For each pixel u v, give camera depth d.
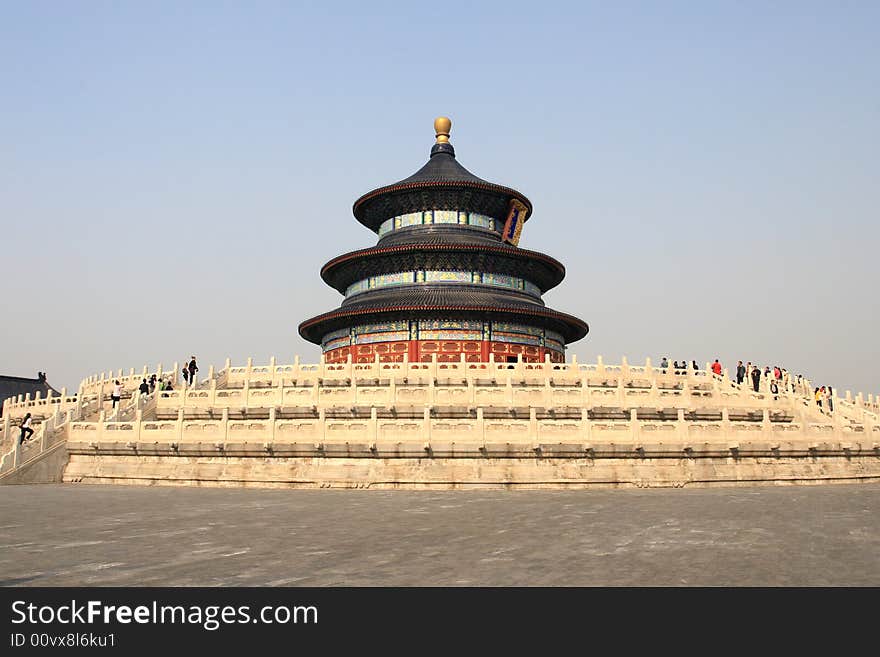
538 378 46.19
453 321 67.38
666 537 18.52
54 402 61.38
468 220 77.12
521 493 31.97
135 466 37.91
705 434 36.53
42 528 20.45
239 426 36.53
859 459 39.09
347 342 71.50
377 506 26.36
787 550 16.56
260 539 18.33
